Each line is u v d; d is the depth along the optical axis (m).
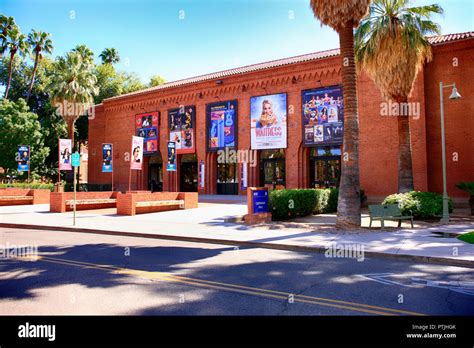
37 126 38.38
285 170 26.31
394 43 15.90
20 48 44.88
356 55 17.75
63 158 22.50
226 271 6.80
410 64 16.33
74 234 12.28
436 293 5.38
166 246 9.77
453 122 20.20
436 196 14.48
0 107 36.69
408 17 16.03
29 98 49.12
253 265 7.33
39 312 4.61
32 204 25.48
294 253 8.70
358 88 22.81
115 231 12.12
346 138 12.20
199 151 30.39
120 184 35.59
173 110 32.25
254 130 27.34
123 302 4.98
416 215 14.09
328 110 24.06
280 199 15.21
